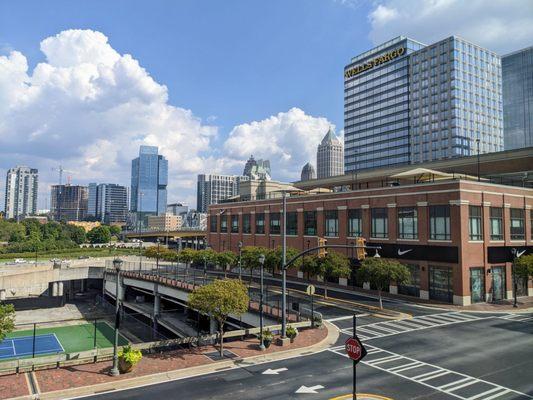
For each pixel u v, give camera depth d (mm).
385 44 175125
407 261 49719
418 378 21719
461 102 148375
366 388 20234
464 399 19000
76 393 19578
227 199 102250
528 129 175875
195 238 161875
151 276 66875
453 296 44500
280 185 98438
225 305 25422
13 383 20656
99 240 186000
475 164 63125
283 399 18797
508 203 49469
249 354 25969
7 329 22141
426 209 47969
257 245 77438
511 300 46781
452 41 149375
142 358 25062
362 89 184500
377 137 175000
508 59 184375
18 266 85812
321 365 23969
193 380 21484
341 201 59531
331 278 59938
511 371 22844
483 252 46000
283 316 28938
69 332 56156
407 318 37000
